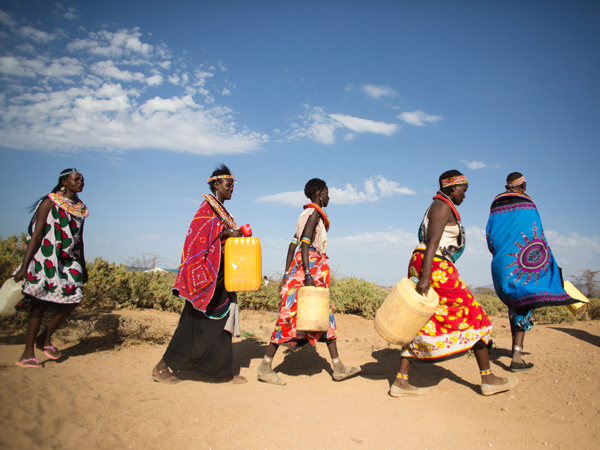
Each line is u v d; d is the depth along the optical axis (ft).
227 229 14.52
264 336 23.36
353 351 20.18
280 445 9.32
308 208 14.67
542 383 13.62
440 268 12.19
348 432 10.21
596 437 9.64
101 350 17.51
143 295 28.48
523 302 15.15
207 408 11.18
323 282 14.56
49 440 8.54
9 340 16.92
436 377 14.83
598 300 32.71
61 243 14.67
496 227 16.28
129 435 9.23
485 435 10.09
